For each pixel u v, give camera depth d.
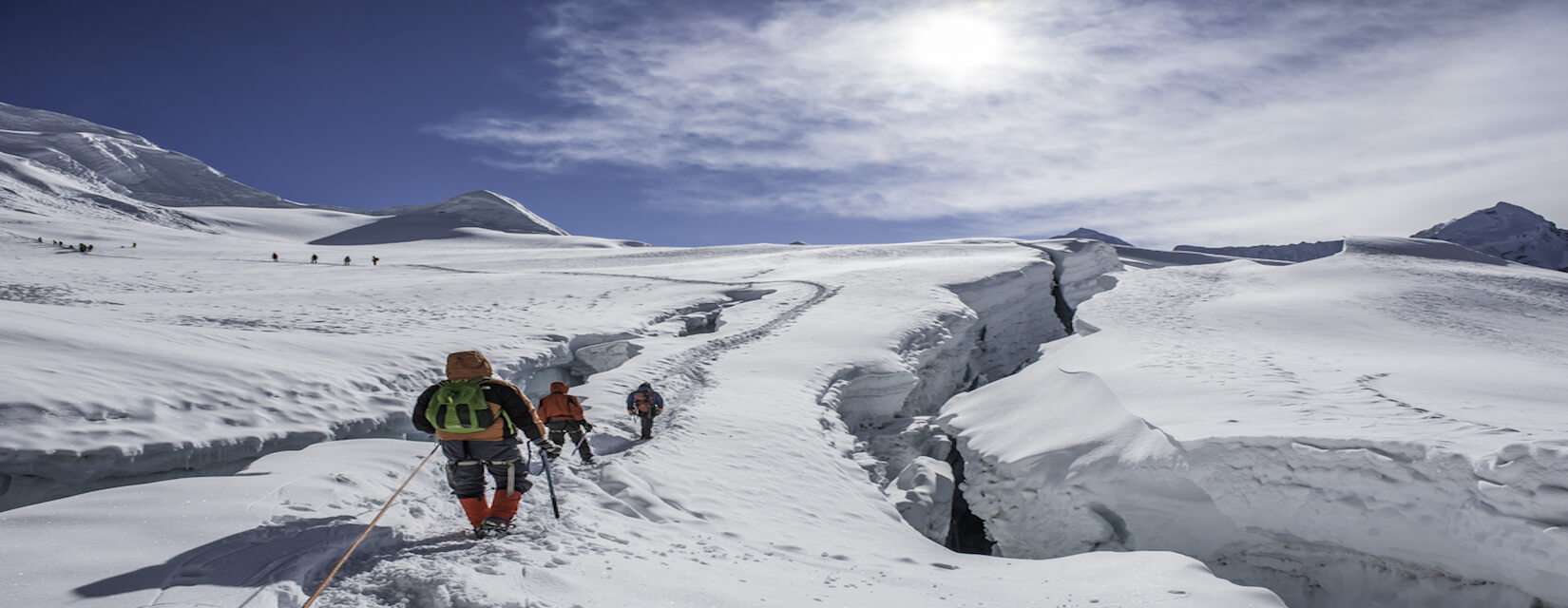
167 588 3.51
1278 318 25.59
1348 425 8.70
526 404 5.03
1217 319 25.34
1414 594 7.30
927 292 31.92
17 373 7.12
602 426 10.86
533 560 4.56
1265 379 12.91
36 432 6.23
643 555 5.22
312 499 5.20
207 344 10.68
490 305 27.02
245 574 3.80
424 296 29.25
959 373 25.48
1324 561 8.16
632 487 7.44
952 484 12.03
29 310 11.23
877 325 22.97
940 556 7.77
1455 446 7.10
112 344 9.02
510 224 174.50
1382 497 7.42
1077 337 24.75
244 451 7.46
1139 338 20.89
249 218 144.88
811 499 9.09
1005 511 11.46
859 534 8.15
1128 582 5.64
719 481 8.89
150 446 6.67
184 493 4.91
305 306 25.19
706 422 11.65
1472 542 6.65
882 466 12.94
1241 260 52.88
